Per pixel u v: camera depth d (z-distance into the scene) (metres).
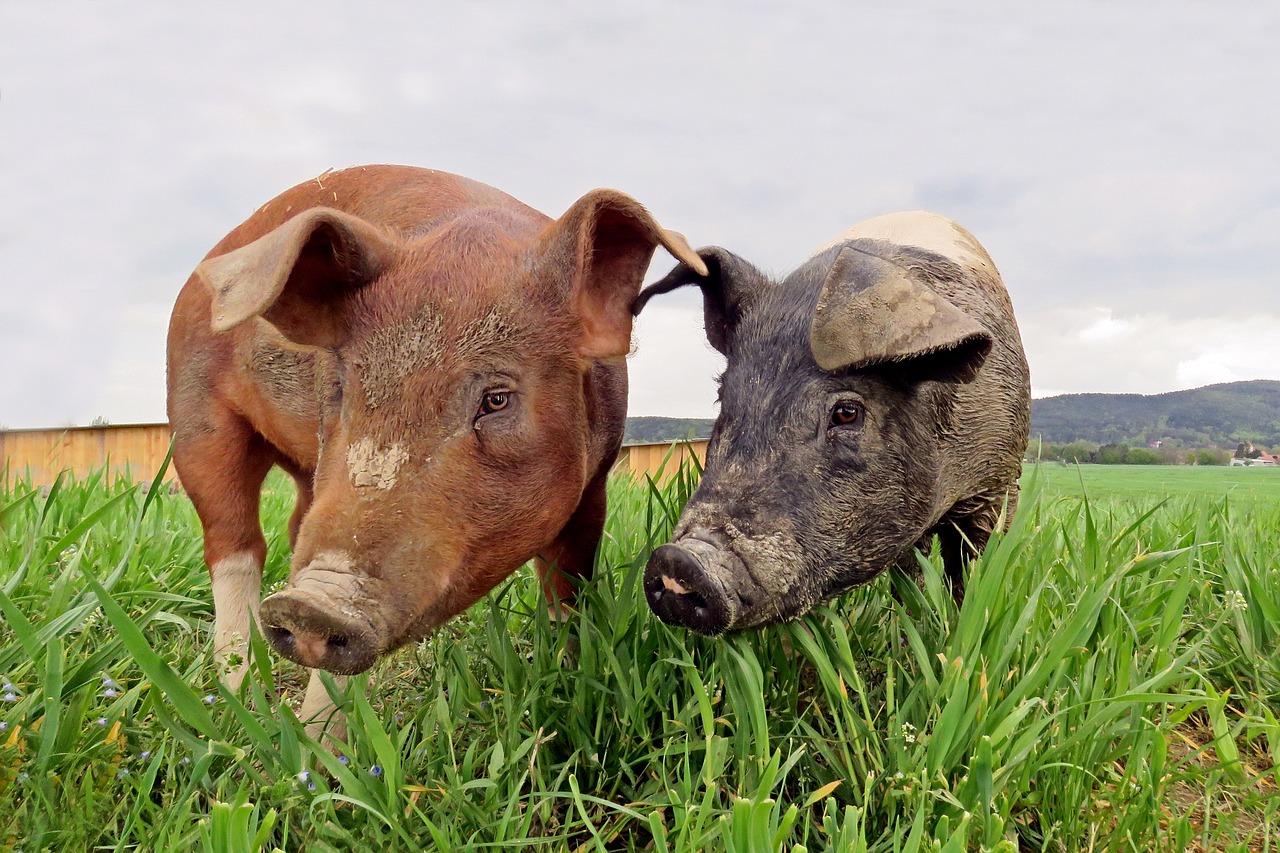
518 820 0.94
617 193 1.03
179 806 0.91
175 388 1.40
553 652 1.15
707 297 1.38
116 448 3.28
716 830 0.85
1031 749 0.96
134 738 1.02
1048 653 1.01
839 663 1.10
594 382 1.21
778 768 0.92
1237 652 1.29
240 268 0.95
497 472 1.01
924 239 1.45
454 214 1.23
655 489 1.26
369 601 0.93
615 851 0.97
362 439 0.98
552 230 1.06
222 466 1.37
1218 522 1.56
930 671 1.03
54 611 1.12
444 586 0.98
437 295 1.02
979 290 1.38
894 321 1.09
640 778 1.05
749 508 1.12
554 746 1.08
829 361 1.09
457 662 1.13
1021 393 1.41
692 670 1.00
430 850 0.89
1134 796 0.98
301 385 1.25
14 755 0.92
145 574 1.43
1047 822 0.96
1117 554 1.40
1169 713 1.12
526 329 1.03
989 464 1.36
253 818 0.87
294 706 1.23
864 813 0.89
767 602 1.09
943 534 1.46
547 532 1.08
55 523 1.62
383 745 0.92
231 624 1.33
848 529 1.16
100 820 0.92
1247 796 1.01
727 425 1.19
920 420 1.22
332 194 1.36
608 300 1.11
